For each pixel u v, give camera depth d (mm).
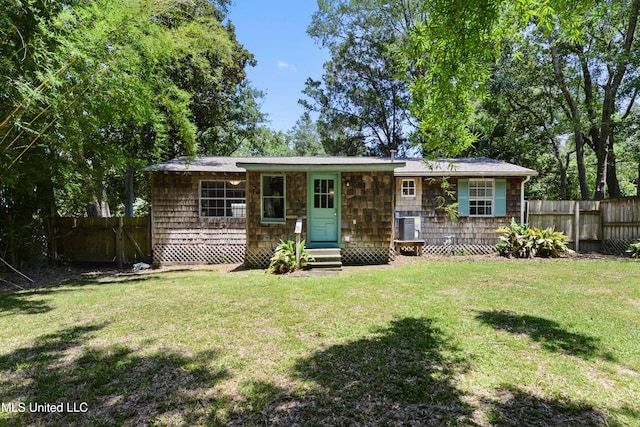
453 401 2453
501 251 10086
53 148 7012
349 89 22156
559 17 2779
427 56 3578
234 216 10258
